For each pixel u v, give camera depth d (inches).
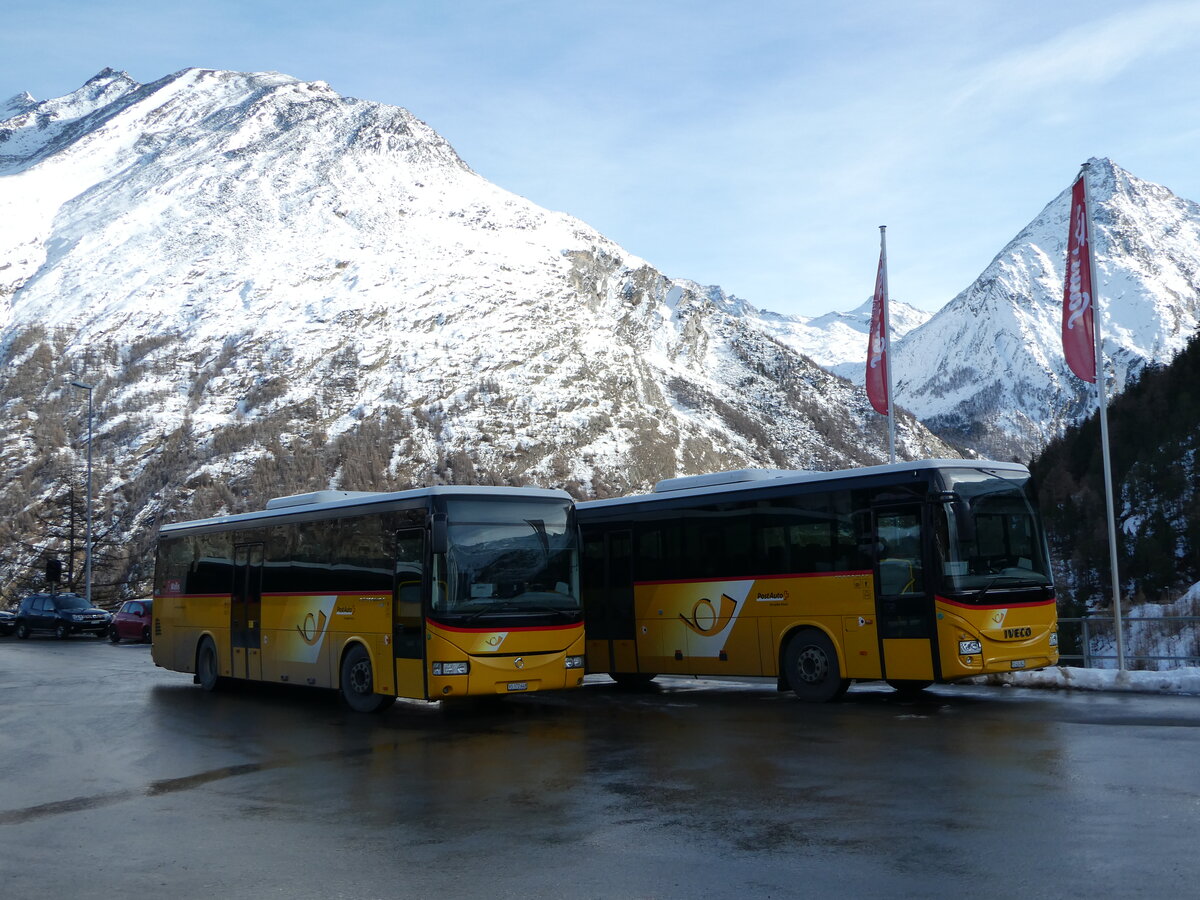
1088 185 815.7
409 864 337.1
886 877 304.3
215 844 374.6
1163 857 315.3
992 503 715.4
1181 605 1253.7
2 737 674.2
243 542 941.2
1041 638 714.8
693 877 312.0
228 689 989.2
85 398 7081.7
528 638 708.0
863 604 721.0
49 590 4761.3
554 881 313.1
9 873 343.3
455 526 707.4
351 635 776.9
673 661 838.5
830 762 489.7
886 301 1164.5
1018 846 331.3
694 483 859.4
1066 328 812.6
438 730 664.4
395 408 6860.2
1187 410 2477.9
